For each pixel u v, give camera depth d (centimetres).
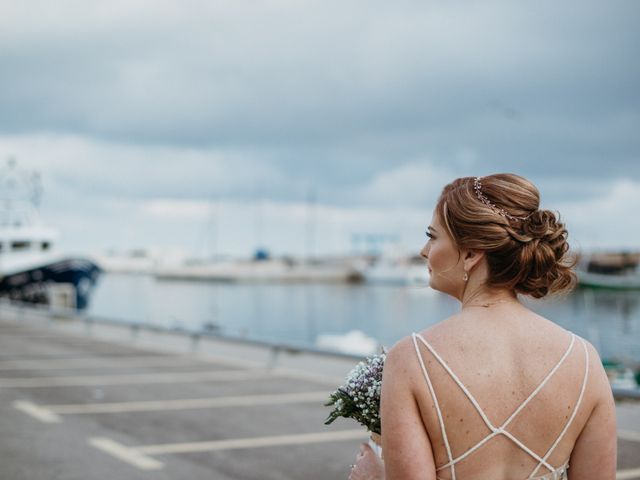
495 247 182
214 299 13125
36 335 2466
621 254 11719
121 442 872
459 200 190
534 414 175
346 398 205
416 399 177
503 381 175
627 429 910
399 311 10406
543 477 178
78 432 923
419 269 15925
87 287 5688
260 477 730
